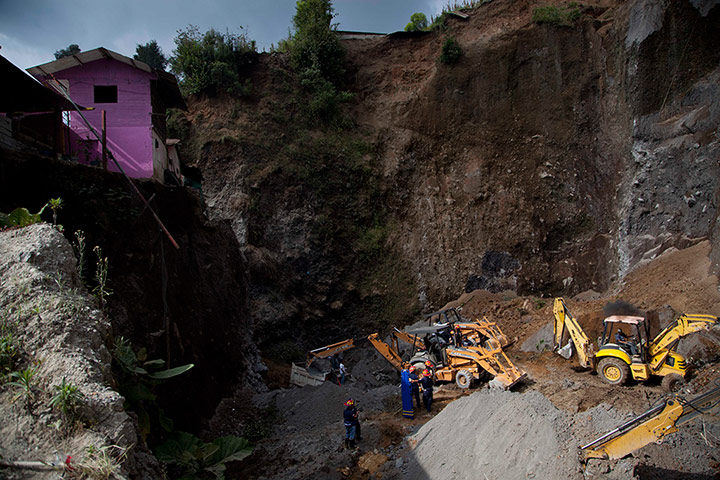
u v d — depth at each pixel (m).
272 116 29.41
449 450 10.15
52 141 13.68
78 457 3.75
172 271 14.00
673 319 15.34
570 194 27.22
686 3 24.30
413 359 16.91
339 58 32.72
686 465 7.82
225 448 6.77
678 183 22.00
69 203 10.26
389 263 28.11
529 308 22.55
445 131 30.31
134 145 16.08
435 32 33.53
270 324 23.83
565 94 28.95
